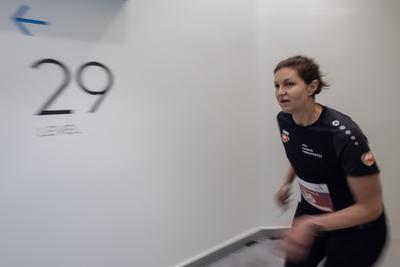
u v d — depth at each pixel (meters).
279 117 1.35
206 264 2.12
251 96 2.28
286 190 1.61
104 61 1.55
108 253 1.67
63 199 1.48
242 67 2.20
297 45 2.29
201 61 1.97
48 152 1.42
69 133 1.47
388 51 2.26
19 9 1.28
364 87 2.30
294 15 2.26
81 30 1.46
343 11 2.25
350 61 2.28
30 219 1.39
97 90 1.54
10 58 1.28
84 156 1.53
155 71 1.75
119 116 1.63
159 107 1.79
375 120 2.33
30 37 1.32
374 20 2.24
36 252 1.43
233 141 2.21
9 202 1.33
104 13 1.53
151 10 1.71
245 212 2.36
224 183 2.20
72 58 1.45
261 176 2.42
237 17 2.14
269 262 2.15
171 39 1.81
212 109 2.06
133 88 1.67
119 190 1.68
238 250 2.30
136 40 1.66
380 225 1.20
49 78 1.39
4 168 1.31
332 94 2.30
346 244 1.19
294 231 1.08
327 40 2.27
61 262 1.51
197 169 2.03
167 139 1.85
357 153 1.06
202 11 1.94
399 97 2.30
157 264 1.89
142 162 1.75
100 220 1.62
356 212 1.05
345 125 1.11
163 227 1.90
